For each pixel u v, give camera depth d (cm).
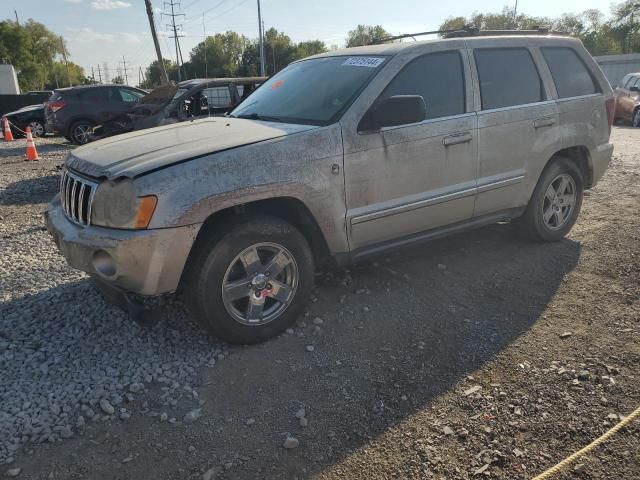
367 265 467
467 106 421
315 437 262
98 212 308
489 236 535
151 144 341
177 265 303
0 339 345
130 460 248
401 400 288
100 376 307
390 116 352
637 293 400
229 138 337
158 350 335
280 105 413
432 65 408
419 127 389
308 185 339
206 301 318
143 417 276
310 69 444
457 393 292
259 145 326
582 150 517
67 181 347
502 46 456
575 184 513
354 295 412
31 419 271
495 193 445
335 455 250
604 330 352
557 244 512
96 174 314
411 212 395
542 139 468
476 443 255
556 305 390
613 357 320
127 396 289
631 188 720
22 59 7338
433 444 255
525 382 300
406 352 334
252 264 332
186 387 300
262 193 322
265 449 254
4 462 245
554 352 329
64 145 1625
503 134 439
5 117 1962
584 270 448
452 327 363
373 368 318
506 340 345
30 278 451
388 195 382
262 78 981
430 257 484
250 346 343
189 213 298
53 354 329
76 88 1552
